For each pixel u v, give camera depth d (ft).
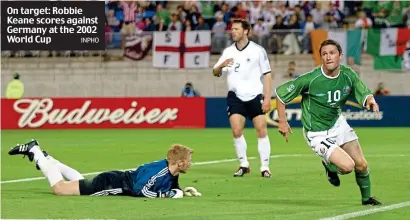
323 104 111.96
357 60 342.85
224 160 199.41
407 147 234.58
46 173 129.49
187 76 358.84
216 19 361.92
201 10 363.56
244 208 114.21
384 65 344.90
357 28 349.41
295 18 355.36
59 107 344.49
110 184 126.31
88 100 344.08
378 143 251.39
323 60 109.50
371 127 336.49
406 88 350.23
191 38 350.43
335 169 113.09
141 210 111.96
